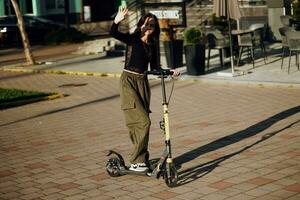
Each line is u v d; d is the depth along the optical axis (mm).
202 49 14391
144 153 6406
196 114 10117
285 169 6387
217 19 17422
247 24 20484
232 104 10844
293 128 8453
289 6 19953
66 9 30797
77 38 30062
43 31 32250
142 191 5973
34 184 6484
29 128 9953
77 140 8695
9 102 12766
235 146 7617
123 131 9148
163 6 17062
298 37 13383
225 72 14281
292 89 12086
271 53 17453
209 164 6816
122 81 6305
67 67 18969
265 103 10695
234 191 5754
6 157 7879
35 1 34094
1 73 19281
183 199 5625
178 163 6953
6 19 33188
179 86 13578
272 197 5492
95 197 5875
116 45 22188
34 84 15977
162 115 10266
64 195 6012
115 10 37812
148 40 6258
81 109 11586
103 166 7078
